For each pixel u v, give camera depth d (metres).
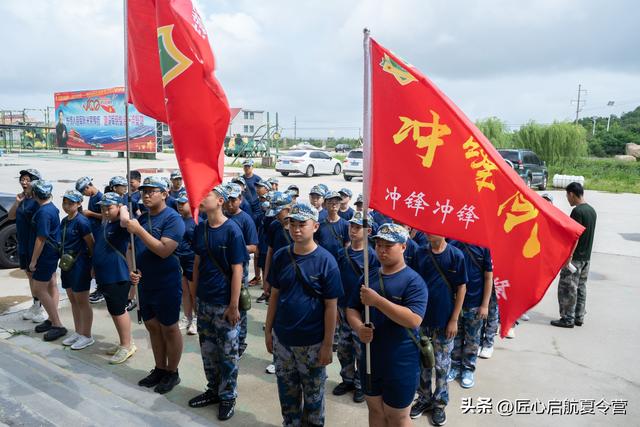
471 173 3.12
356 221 4.23
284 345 3.36
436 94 3.10
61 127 40.09
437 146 3.12
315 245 3.37
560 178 22.39
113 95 37.38
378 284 3.01
